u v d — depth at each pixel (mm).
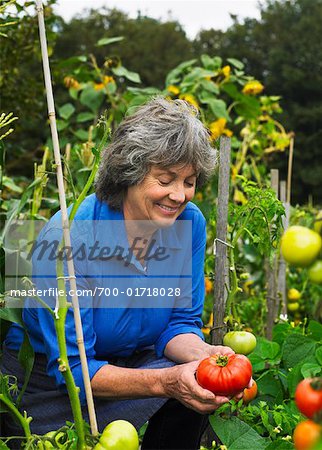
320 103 21891
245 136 5617
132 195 2473
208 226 4680
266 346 3172
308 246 1291
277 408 2764
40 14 2230
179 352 2695
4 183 4480
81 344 2250
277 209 3070
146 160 2375
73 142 5785
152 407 2621
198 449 2779
